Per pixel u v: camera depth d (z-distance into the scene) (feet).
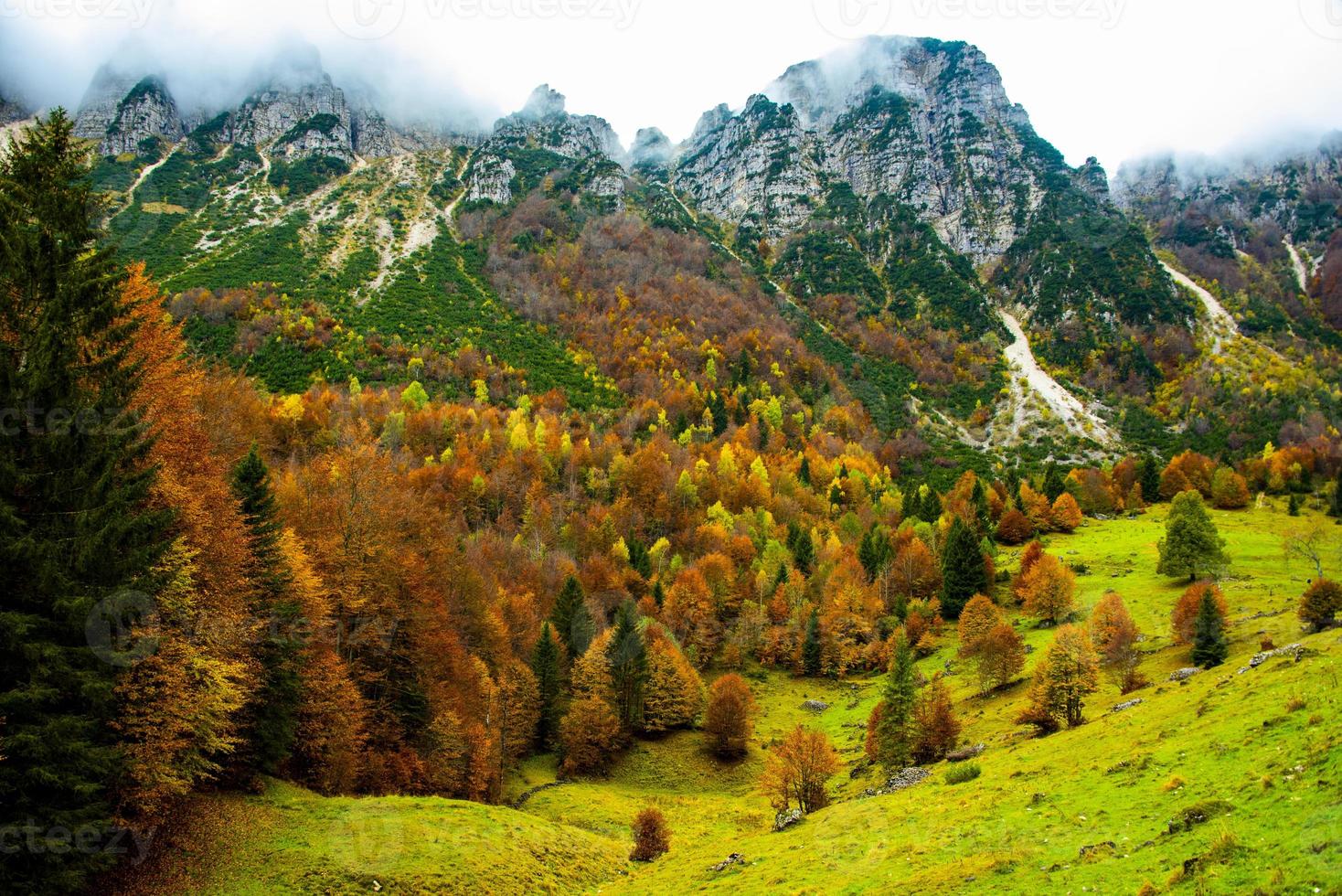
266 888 103.55
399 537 205.98
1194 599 246.06
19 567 89.86
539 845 146.82
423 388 596.29
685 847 176.24
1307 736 97.19
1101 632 244.63
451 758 181.78
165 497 118.73
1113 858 86.12
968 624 304.50
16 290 101.45
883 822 137.08
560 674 278.05
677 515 476.13
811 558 428.97
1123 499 562.66
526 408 588.50
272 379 565.94
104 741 98.27
